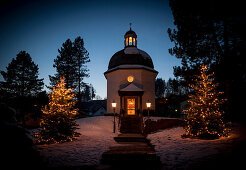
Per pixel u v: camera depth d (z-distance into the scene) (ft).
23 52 114.52
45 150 26.22
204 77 36.73
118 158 21.24
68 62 116.16
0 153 14.74
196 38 50.80
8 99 81.35
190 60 53.36
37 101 83.66
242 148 22.20
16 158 15.42
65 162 20.31
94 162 20.59
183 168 17.43
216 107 34.24
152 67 75.77
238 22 41.34
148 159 20.70
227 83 46.52
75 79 118.83
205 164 17.87
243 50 41.16
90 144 30.96
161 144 30.76
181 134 39.96
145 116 63.82
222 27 46.75
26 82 113.29
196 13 48.96
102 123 55.11
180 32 52.47
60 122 33.76
